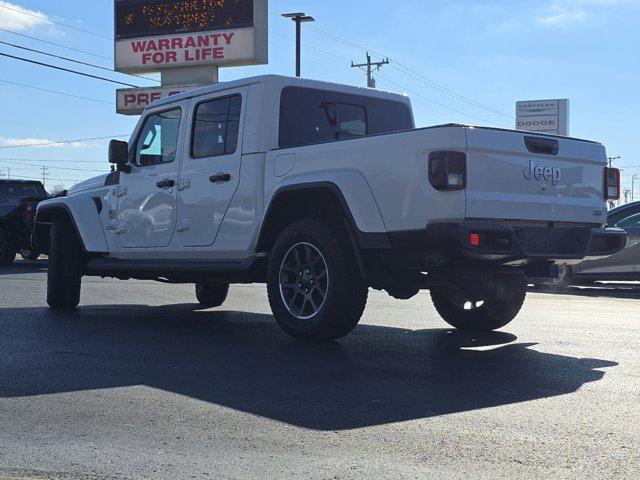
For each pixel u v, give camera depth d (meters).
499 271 6.18
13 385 4.84
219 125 7.34
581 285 14.99
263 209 6.81
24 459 3.43
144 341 6.60
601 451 3.53
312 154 6.39
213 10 29.00
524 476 3.20
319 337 6.35
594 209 6.45
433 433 3.81
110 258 8.58
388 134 5.84
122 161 8.25
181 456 3.46
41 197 17.47
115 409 4.26
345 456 3.45
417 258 5.82
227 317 8.50
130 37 30.42
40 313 8.57
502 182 5.79
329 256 6.17
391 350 6.21
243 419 4.06
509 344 6.61
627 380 5.07
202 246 7.37
